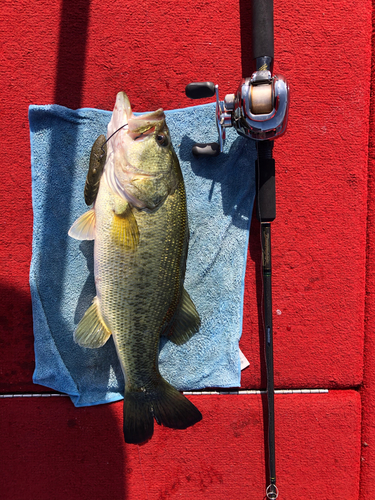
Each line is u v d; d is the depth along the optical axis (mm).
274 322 678
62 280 663
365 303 682
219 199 671
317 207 678
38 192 661
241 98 570
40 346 660
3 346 666
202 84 587
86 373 665
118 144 578
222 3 671
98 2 667
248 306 675
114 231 585
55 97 666
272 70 671
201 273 668
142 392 613
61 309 663
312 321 679
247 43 671
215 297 669
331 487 672
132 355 607
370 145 680
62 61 666
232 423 671
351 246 680
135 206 580
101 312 607
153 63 670
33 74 666
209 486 669
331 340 680
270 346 633
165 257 592
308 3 673
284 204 677
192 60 672
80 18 667
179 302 625
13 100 665
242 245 669
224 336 668
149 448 668
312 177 678
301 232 678
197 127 668
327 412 676
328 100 676
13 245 669
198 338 667
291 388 683
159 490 667
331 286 680
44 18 665
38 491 661
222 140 631
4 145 666
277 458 673
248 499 668
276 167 675
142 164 575
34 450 663
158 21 670
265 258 630
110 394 666
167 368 666
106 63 669
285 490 672
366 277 682
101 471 665
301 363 678
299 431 675
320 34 674
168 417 616
